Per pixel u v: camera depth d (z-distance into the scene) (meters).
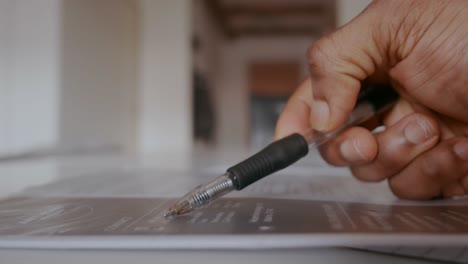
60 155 0.65
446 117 0.21
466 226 0.14
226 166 0.43
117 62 1.02
